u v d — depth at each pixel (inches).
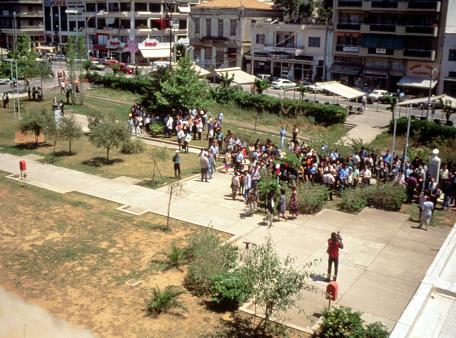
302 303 625.6
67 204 935.0
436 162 1050.7
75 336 533.0
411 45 2416.3
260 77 2719.0
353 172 1066.7
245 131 1630.2
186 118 1513.3
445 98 1680.6
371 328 544.4
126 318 575.2
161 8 3567.9
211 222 872.3
